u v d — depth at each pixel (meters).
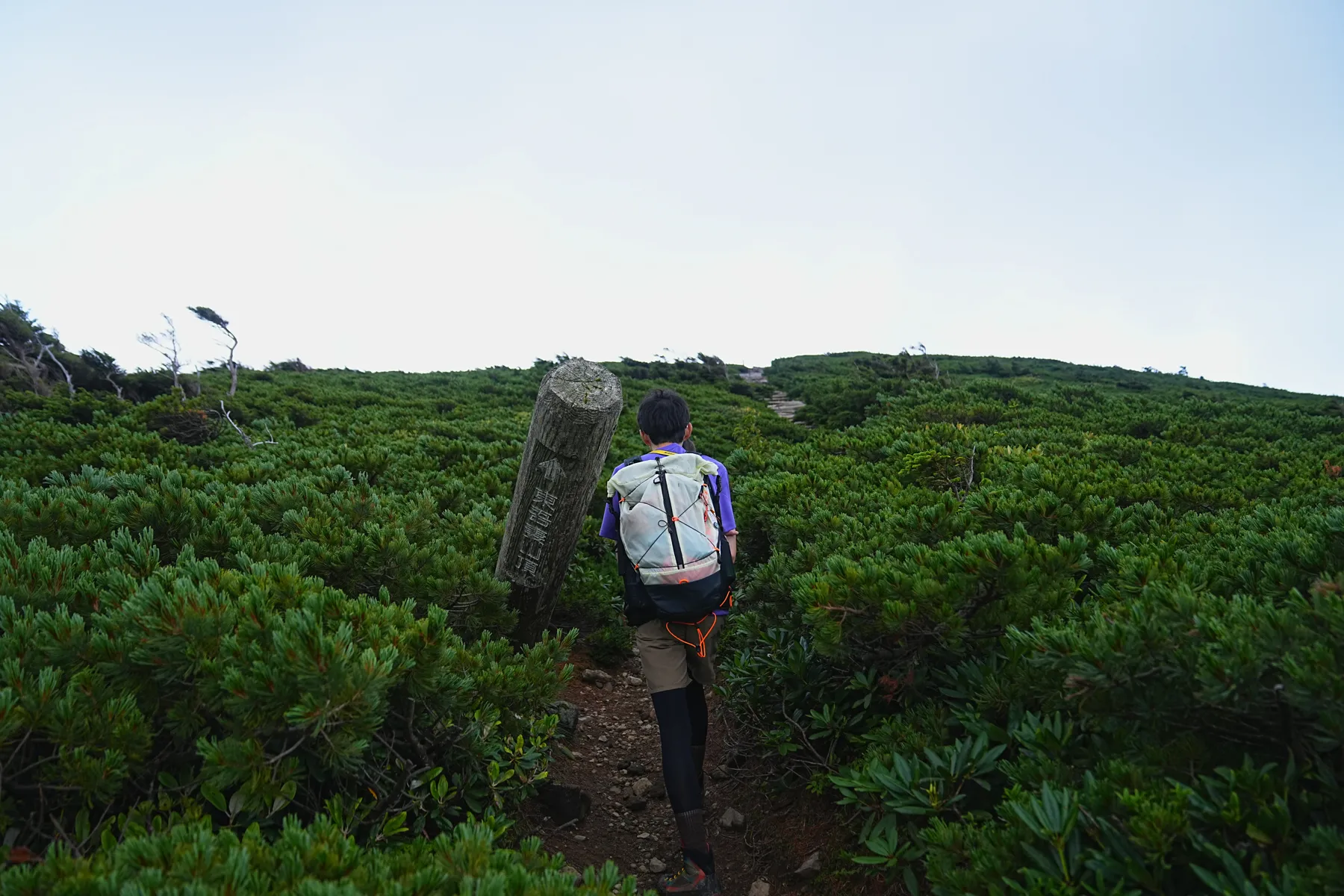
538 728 3.09
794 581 3.26
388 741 2.57
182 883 1.53
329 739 2.06
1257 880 1.66
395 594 3.51
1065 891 1.75
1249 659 1.80
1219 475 7.28
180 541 3.49
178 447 8.26
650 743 4.21
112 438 8.11
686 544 2.88
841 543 3.72
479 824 1.99
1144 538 3.82
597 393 3.57
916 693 2.96
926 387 19.45
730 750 3.90
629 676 5.14
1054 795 1.93
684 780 2.84
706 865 2.78
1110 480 5.82
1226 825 1.74
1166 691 2.03
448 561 3.61
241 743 2.07
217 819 2.24
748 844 3.21
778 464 7.07
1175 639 2.02
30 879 1.51
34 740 2.02
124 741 2.02
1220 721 2.01
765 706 3.62
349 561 3.45
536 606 3.92
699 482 3.05
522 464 3.81
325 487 4.63
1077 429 13.53
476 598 3.56
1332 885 1.52
